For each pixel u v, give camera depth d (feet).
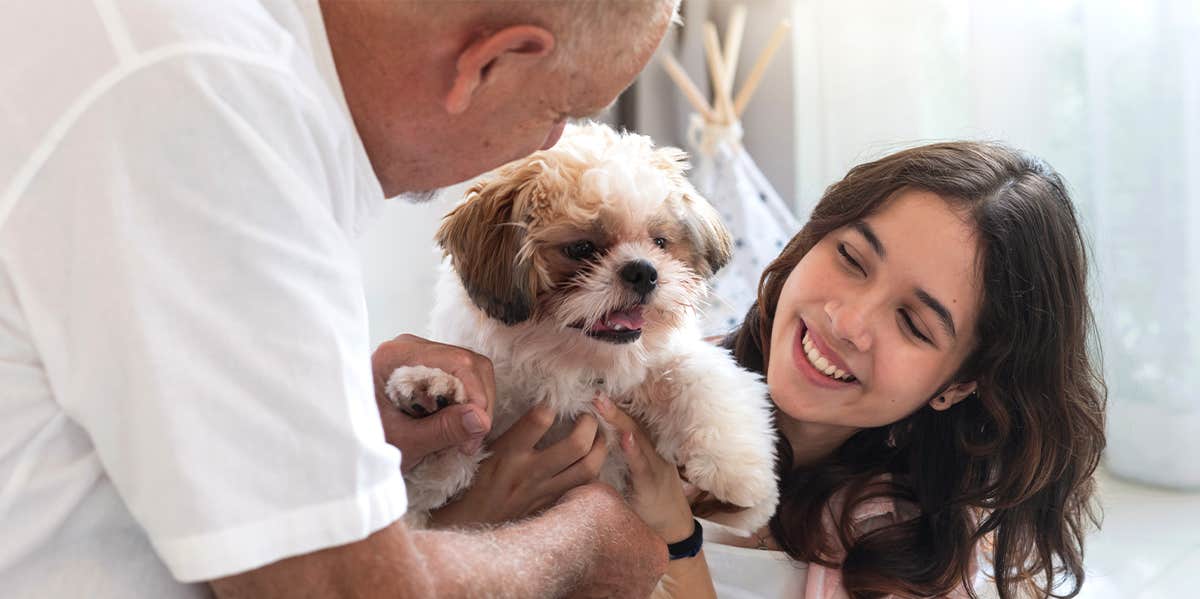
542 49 2.85
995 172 5.01
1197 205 9.16
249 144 2.41
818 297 5.01
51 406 2.48
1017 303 4.92
